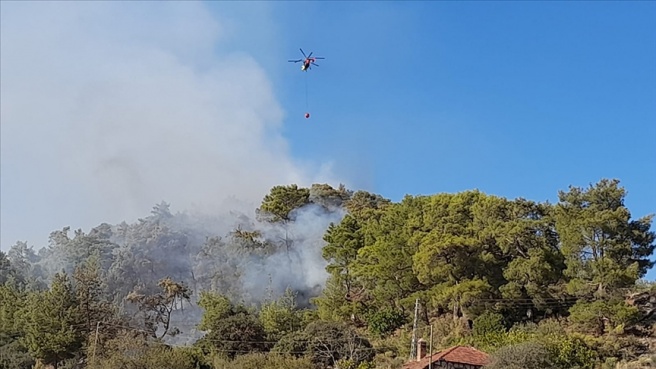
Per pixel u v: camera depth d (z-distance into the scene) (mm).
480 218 75188
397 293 77312
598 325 64062
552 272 68438
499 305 68938
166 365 65125
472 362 57188
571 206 70500
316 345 68938
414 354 64000
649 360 58188
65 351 74000
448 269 71188
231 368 64250
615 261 66688
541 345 57094
